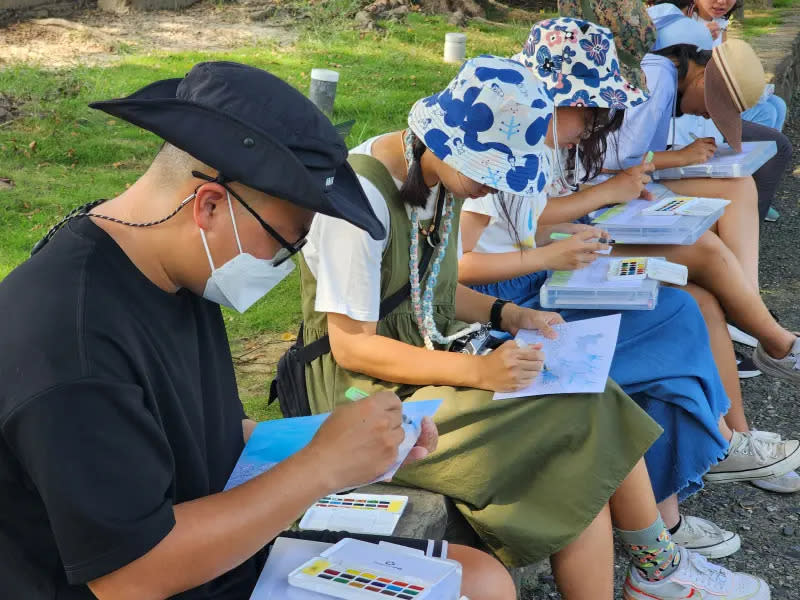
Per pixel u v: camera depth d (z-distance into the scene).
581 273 3.18
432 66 9.59
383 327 2.54
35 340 1.39
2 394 1.37
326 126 1.57
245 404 3.36
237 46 9.76
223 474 1.79
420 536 2.23
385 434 1.64
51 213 5.16
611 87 3.15
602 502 2.32
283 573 1.74
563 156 3.43
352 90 8.23
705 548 3.04
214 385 1.76
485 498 2.37
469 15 12.92
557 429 2.32
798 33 11.38
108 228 1.53
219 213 1.51
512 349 2.37
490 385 2.36
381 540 1.86
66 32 9.59
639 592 2.62
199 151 1.46
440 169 2.38
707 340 3.02
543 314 2.78
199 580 1.49
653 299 2.97
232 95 1.50
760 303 3.59
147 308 1.53
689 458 2.85
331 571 1.71
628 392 2.86
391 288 2.51
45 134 6.52
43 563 1.49
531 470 2.36
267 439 1.94
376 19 11.70
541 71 3.18
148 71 8.20
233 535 1.50
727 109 4.04
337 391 2.54
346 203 1.62
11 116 6.82
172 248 1.54
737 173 4.00
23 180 5.67
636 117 3.84
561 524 2.33
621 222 3.44
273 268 1.60
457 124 2.32
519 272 3.06
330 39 10.35
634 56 3.60
